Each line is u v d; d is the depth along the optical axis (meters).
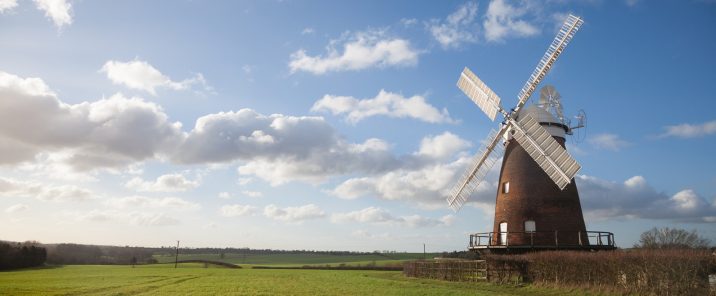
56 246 128.00
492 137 37.66
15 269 71.88
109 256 136.75
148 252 164.62
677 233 57.66
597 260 26.11
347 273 58.34
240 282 39.47
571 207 33.78
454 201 39.69
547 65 34.62
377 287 32.69
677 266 22.44
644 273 23.62
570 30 33.66
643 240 58.50
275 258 143.50
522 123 35.22
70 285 35.91
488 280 33.94
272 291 30.42
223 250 181.75
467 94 40.41
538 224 33.47
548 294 26.17
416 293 27.81
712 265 22.52
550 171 33.03
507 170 36.00
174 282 39.66
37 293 29.05
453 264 39.03
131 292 30.08
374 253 152.75
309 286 34.38
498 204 36.12
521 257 31.08
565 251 29.48
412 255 142.38
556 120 35.69
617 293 23.94
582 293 25.33
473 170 38.69
